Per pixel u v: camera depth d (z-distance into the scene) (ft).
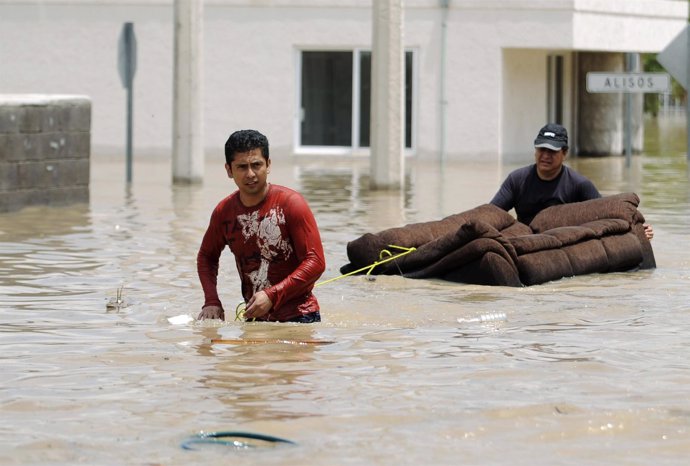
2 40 151.53
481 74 144.46
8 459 27.45
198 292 51.49
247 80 148.87
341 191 103.45
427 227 59.88
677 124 255.70
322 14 147.13
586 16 145.28
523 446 28.14
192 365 36.70
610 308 47.67
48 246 66.39
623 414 30.66
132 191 102.01
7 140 84.69
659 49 163.73
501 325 43.75
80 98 90.74
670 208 88.43
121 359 37.65
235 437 29.01
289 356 37.91
